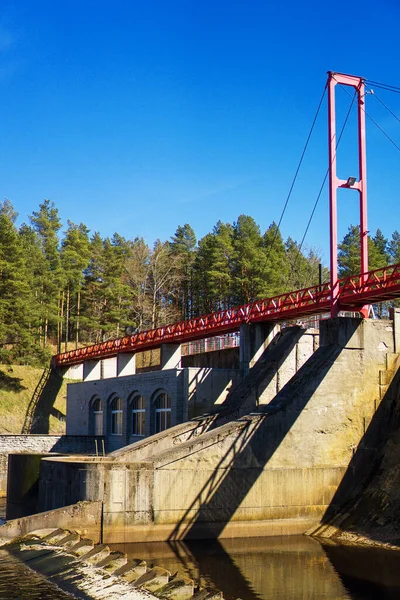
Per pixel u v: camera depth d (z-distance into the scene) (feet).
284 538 108.27
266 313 148.46
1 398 247.29
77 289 318.04
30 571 79.46
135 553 92.89
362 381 123.24
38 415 248.73
